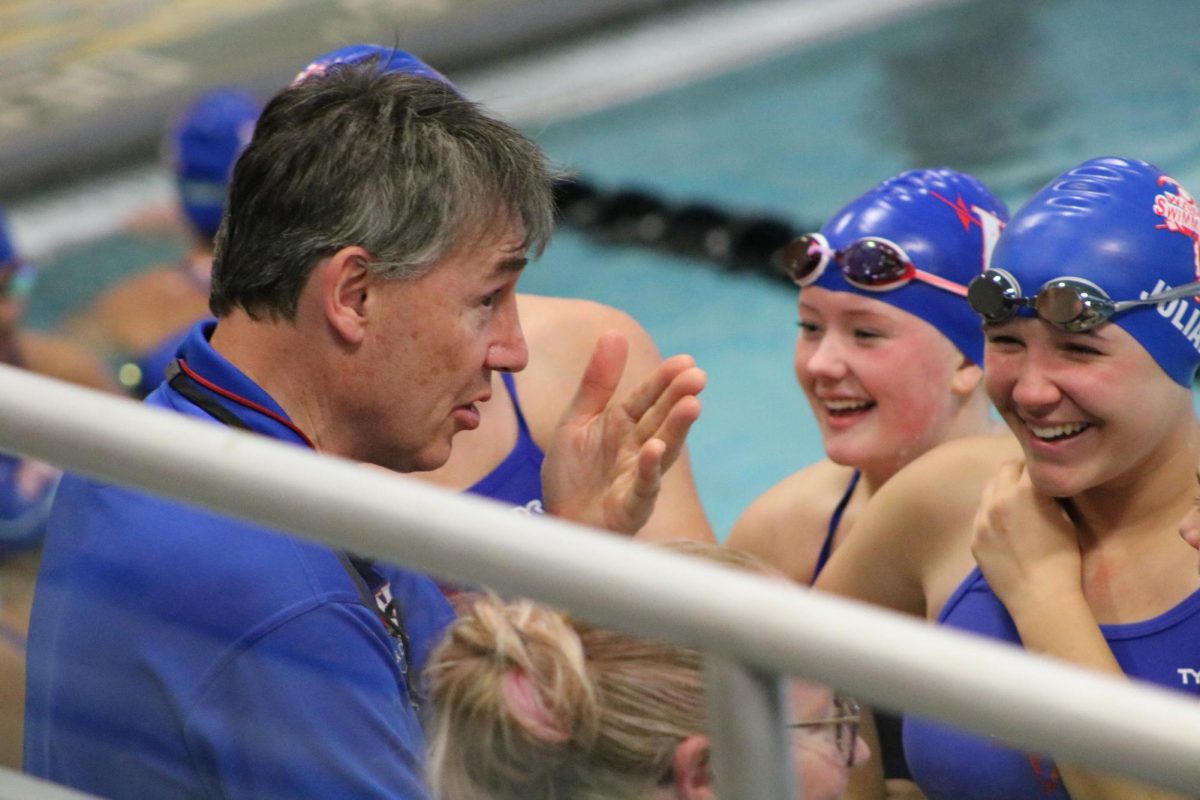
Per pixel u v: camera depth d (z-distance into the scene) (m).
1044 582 5.39
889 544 6.23
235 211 4.66
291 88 4.86
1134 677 5.32
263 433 4.54
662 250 19.11
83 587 4.22
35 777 4.25
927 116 21.09
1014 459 5.83
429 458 4.90
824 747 3.26
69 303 18.03
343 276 4.51
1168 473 5.38
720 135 21.53
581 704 3.53
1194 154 18.86
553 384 6.91
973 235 7.41
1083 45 22.52
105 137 21.47
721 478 14.05
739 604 2.68
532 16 24.14
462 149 4.57
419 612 4.39
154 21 25.16
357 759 4.05
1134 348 5.13
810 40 23.95
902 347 7.22
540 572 2.87
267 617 4.07
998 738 2.52
